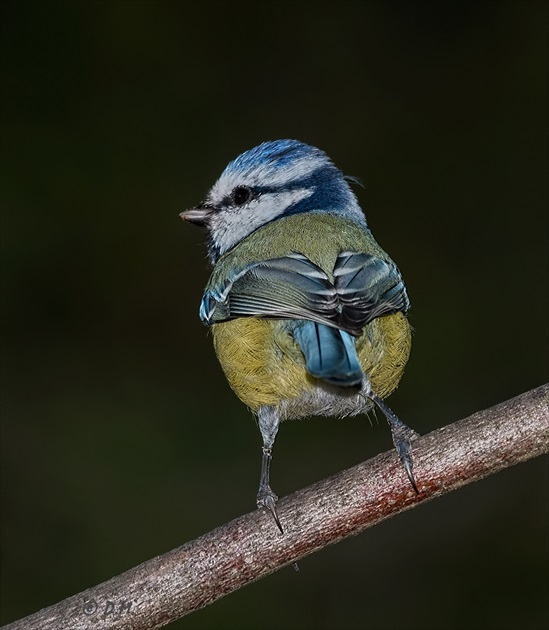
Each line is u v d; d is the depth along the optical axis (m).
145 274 14.00
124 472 12.46
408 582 11.44
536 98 15.19
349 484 6.57
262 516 6.55
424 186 14.94
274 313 7.11
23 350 13.53
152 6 15.26
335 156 15.16
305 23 15.66
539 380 13.25
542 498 11.73
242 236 9.31
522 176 14.82
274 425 7.54
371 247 8.05
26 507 12.16
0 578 11.55
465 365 13.44
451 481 6.52
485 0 15.62
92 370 13.47
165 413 13.06
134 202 14.30
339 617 11.20
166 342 13.73
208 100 15.16
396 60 15.59
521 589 11.20
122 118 14.79
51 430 12.84
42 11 14.98
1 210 14.02
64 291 13.86
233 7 15.47
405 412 13.13
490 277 14.18
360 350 7.21
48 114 14.63
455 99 15.34
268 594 11.34
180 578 6.39
